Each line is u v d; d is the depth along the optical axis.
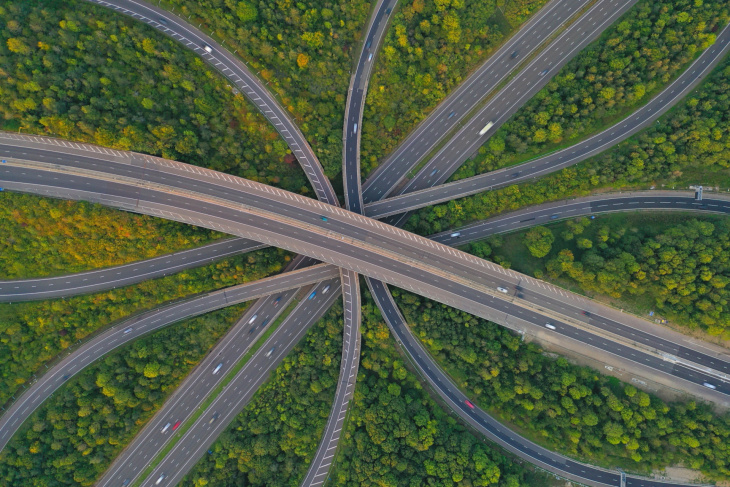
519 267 141.50
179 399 140.50
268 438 137.12
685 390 132.50
